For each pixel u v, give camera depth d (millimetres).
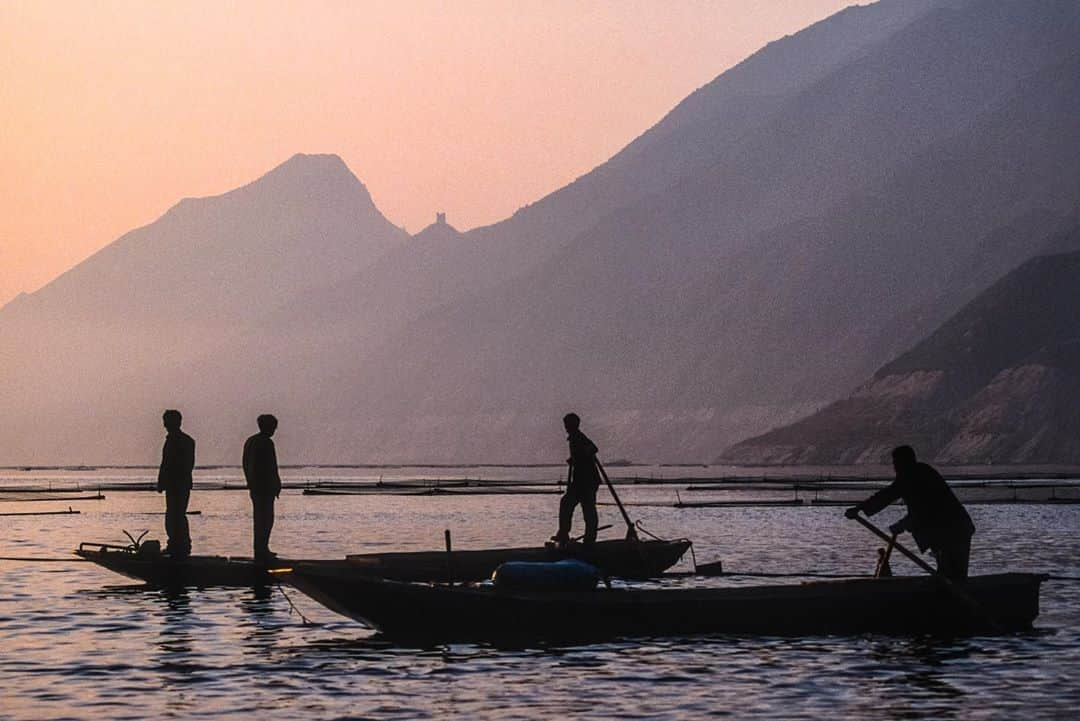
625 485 182375
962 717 20641
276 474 37969
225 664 25453
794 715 20906
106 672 24609
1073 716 20688
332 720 20641
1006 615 29625
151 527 73125
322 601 28156
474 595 28094
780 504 108062
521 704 21828
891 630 29141
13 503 114688
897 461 30078
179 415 39125
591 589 30047
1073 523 76688
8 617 31625
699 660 25859
